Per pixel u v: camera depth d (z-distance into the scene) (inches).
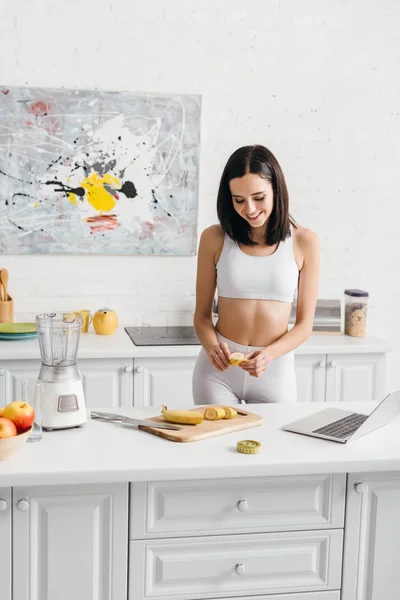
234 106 156.6
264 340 103.0
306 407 97.0
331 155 161.3
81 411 84.5
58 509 74.5
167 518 76.8
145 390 139.3
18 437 72.4
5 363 133.2
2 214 150.4
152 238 156.4
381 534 81.4
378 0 158.9
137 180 154.0
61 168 151.2
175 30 152.6
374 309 167.8
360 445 81.8
